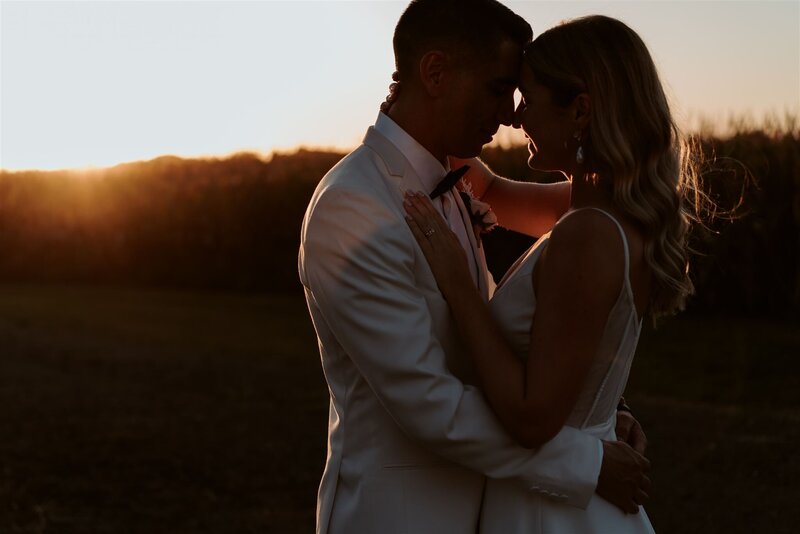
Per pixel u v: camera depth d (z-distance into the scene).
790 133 9.64
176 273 16.19
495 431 2.22
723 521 4.44
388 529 2.31
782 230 9.41
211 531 4.75
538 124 2.35
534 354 2.20
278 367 9.08
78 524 4.88
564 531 2.28
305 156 14.87
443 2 2.40
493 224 2.67
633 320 2.25
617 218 2.24
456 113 2.42
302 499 5.26
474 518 2.40
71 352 10.21
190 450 6.24
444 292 2.30
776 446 5.44
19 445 6.42
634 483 2.31
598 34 2.28
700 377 7.40
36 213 18.03
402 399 2.22
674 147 2.31
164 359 9.66
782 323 9.17
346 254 2.26
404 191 2.39
